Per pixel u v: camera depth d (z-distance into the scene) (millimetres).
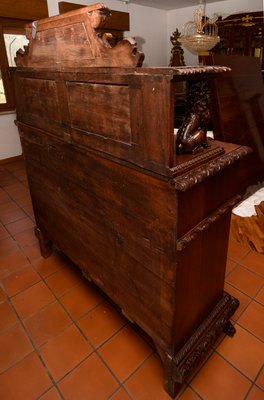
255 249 2305
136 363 1492
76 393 1365
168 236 1028
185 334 1311
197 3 5535
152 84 856
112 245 1394
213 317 1461
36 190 2018
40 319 1764
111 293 1577
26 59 1553
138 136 983
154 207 1039
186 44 3244
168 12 6273
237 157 1130
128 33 5684
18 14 4031
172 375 1259
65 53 1222
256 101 3105
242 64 2855
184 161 977
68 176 1536
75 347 1585
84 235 1621
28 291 1980
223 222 1307
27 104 1689
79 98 1204
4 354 1561
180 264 1086
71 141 1370
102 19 1001
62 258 2311
